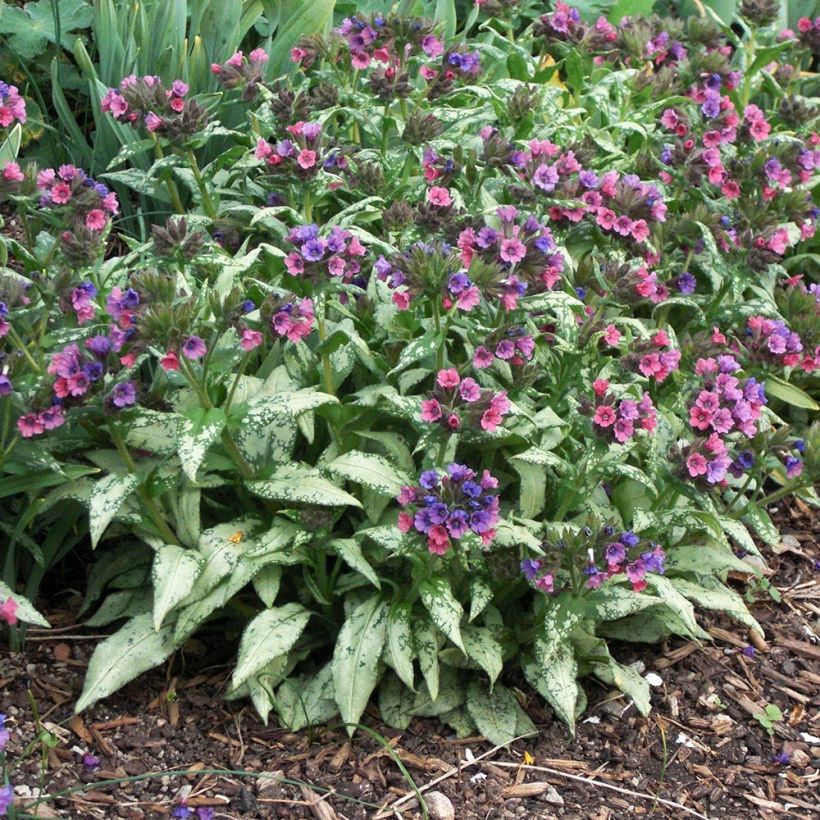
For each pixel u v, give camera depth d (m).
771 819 1.48
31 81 1.88
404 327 1.57
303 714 1.51
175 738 1.50
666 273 1.74
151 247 1.59
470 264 1.51
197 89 1.85
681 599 1.50
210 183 1.76
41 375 1.48
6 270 1.54
